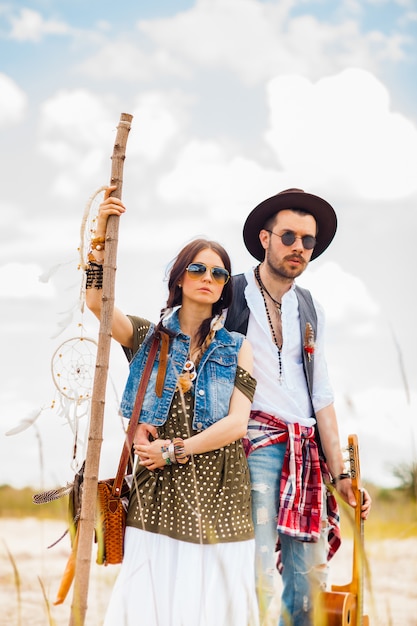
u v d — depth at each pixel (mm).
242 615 3848
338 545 4648
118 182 3652
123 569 3883
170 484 3922
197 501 3771
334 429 4629
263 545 4348
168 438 4004
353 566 4309
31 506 11500
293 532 4348
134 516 3920
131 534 3910
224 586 3773
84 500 3389
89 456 3398
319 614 4180
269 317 4641
